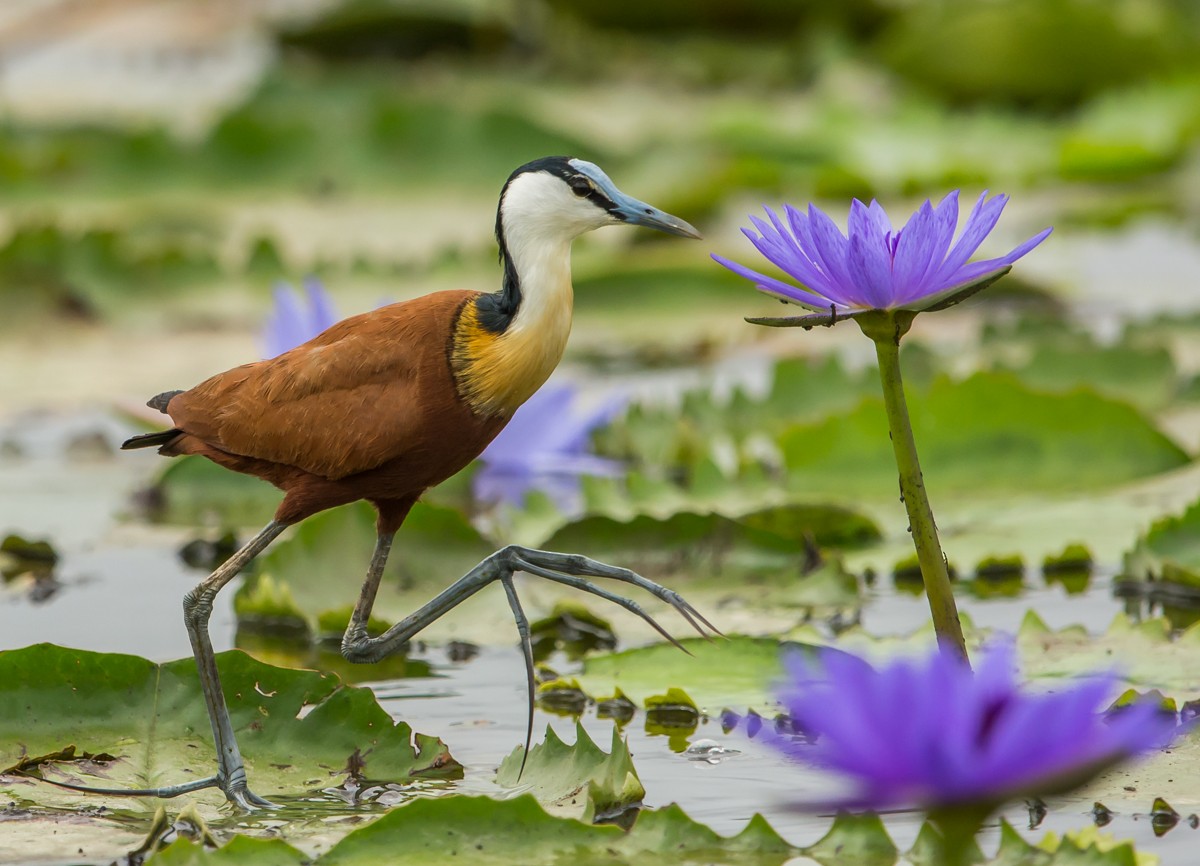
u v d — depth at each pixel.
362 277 14.31
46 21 24.88
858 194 17.06
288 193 17.09
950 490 9.77
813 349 13.47
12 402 11.59
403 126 17.27
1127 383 11.19
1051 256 16.06
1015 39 19.88
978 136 18.83
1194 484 9.52
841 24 21.97
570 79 21.55
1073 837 4.95
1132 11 20.16
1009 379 9.78
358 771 6.10
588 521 8.45
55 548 9.31
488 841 5.20
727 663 7.12
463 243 15.41
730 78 21.52
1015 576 8.49
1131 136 18.39
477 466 10.51
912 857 5.11
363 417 6.47
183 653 7.71
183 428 6.72
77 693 6.25
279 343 8.95
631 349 13.80
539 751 6.04
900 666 3.97
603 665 7.20
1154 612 7.83
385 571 8.30
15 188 16.64
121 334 13.75
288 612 8.02
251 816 5.69
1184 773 5.83
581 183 6.61
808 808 4.07
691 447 10.89
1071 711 3.91
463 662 7.61
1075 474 9.76
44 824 5.57
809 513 8.87
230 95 21.06
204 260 14.21
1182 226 17.14
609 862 5.12
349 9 21.17
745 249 15.80
